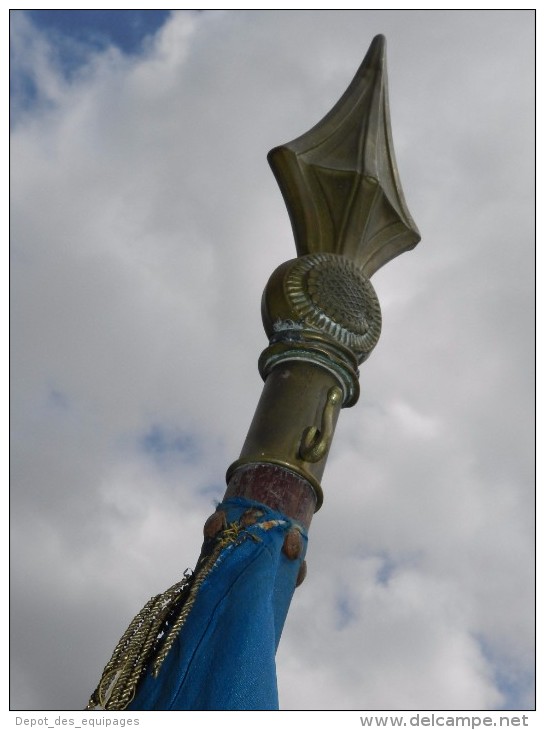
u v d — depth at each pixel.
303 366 0.34
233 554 0.28
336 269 0.36
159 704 0.25
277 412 0.33
